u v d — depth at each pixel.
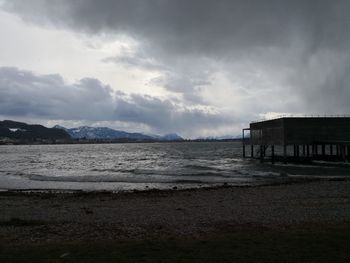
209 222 17.64
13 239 14.34
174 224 17.20
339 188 32.12
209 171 58.00
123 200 28.25
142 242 12.95
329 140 64.06
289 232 14.39
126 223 17.75
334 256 10.77
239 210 21.55
